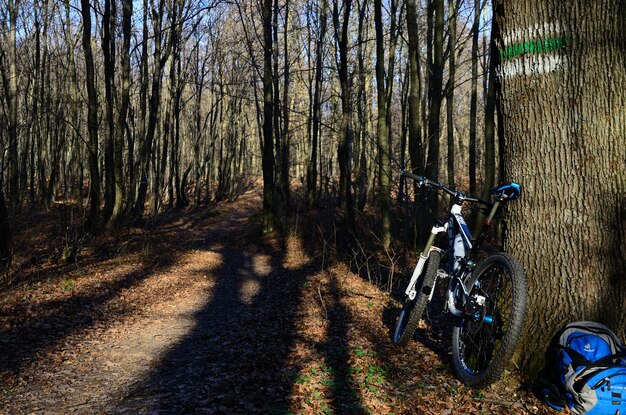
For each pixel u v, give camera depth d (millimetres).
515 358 3637
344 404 3557
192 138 44469
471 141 18453
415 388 3732
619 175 3342
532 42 3586
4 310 7547
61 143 30188
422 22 20812
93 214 18312
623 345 3193
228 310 8680
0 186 11281
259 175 56500
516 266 3338
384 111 14977
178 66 31953
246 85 34906
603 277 3377
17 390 4332
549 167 3541
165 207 34812
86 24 18188
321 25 23812
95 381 4594
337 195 29531
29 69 28250
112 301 9000
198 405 3748
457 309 3799
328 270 12430
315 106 24453
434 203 12977
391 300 7590
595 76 3371
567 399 3082
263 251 18078
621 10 3299
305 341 5477
